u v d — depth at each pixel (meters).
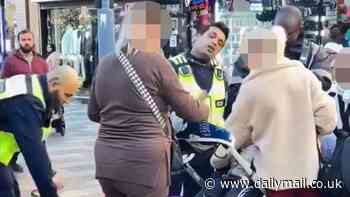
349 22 10.80
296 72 3.92
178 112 3.99
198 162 4.70
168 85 3.89
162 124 3.93
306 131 3.89
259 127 3.93
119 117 3.90
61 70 4.12
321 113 3.94
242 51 3.98
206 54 4.84
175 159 4.66
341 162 3.84
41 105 4.02
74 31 17.77
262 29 3.96
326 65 5.71
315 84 3.96
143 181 3.84
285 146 3.88
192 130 4.66
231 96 4.99
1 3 19.81
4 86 4.00
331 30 9.11
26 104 3.96
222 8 12.09
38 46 18.81
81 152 9.98
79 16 17.78
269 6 11.52
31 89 4.01
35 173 3.96
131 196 3.89
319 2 11.35
